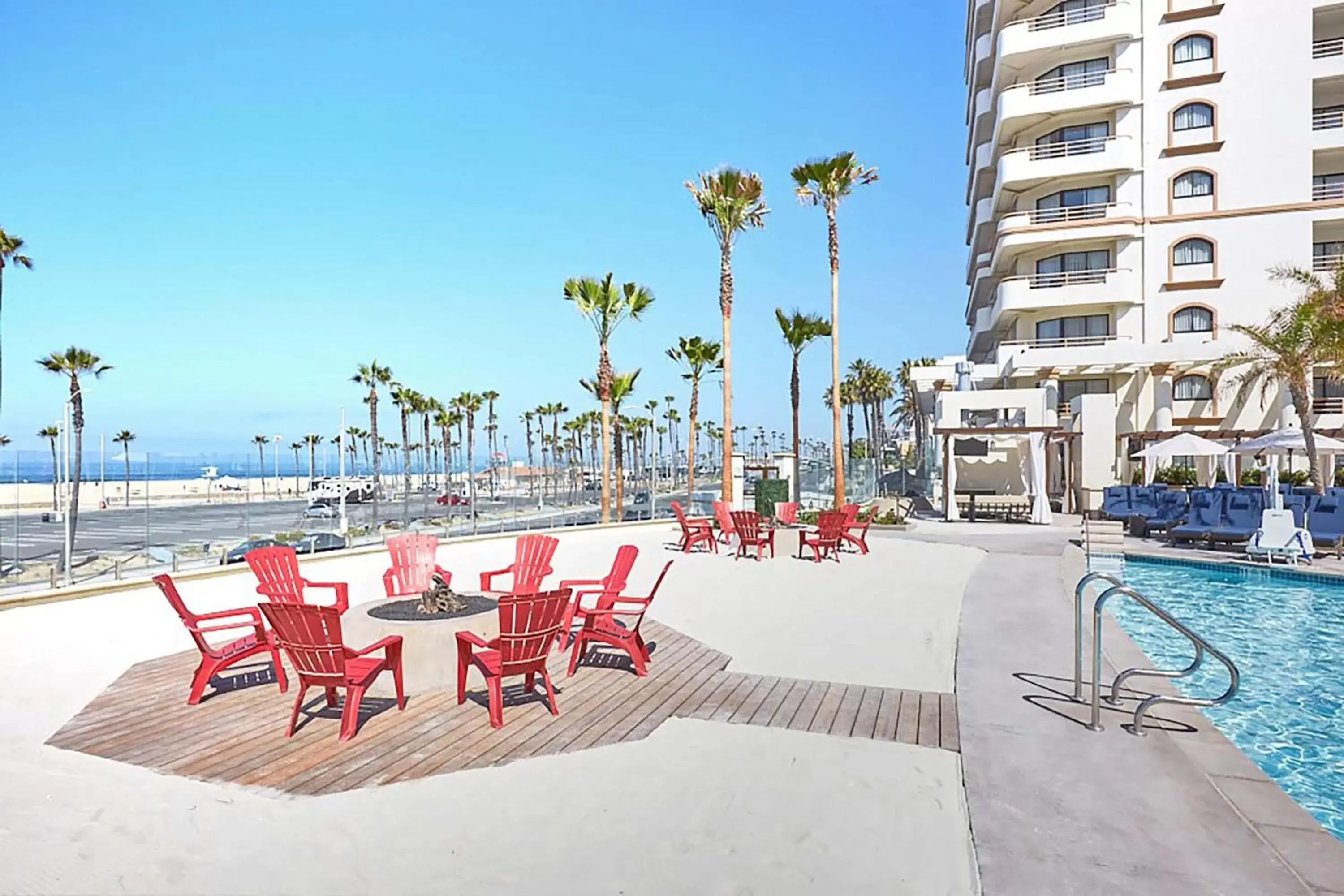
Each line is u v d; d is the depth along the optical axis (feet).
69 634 29.91
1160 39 99.66
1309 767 17.95
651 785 14.49
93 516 165.68
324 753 16.15
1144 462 77.71
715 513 61.16
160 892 11.01
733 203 79.00
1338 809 15.70
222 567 48.44
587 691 20.45
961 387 89.10
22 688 21.80
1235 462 84.38
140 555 69.21
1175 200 98.89
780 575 43.42
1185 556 47.96
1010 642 25.09
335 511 157.07
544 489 231.50
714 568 47.01
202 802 13.88
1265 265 95.45
